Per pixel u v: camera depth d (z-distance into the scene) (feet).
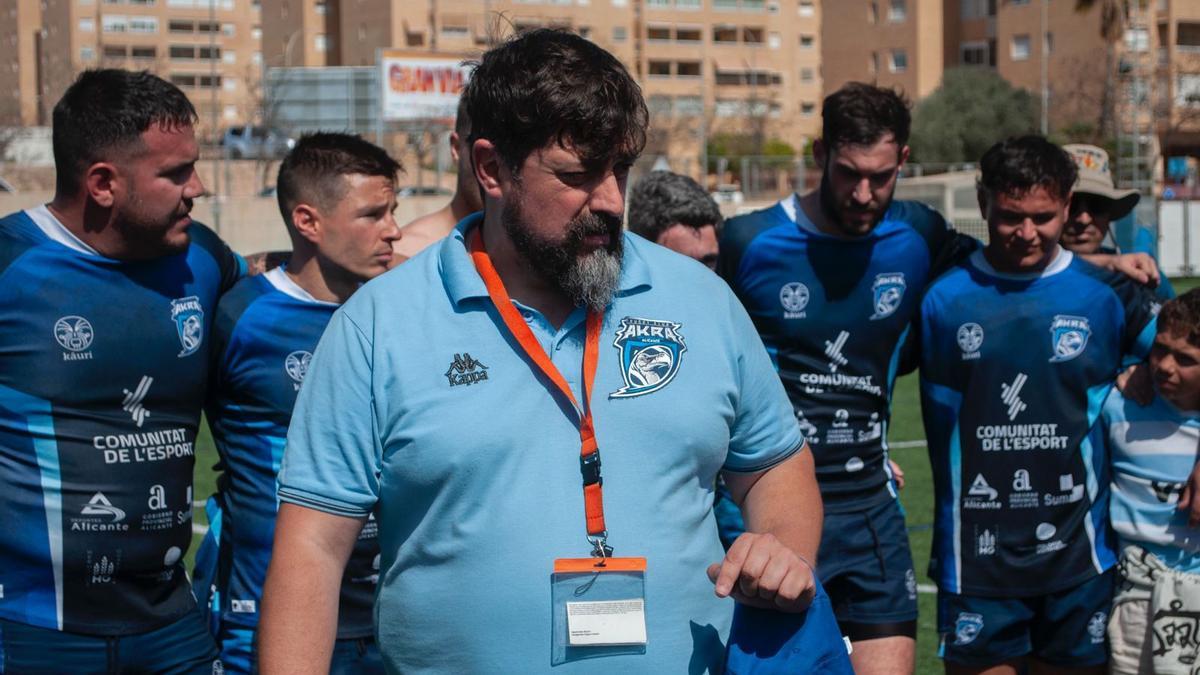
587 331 7.34
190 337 11.24
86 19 266.16
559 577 7.02
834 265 13.50
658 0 228.22
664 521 7.20
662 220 14.14
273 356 11.82
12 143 137.90
